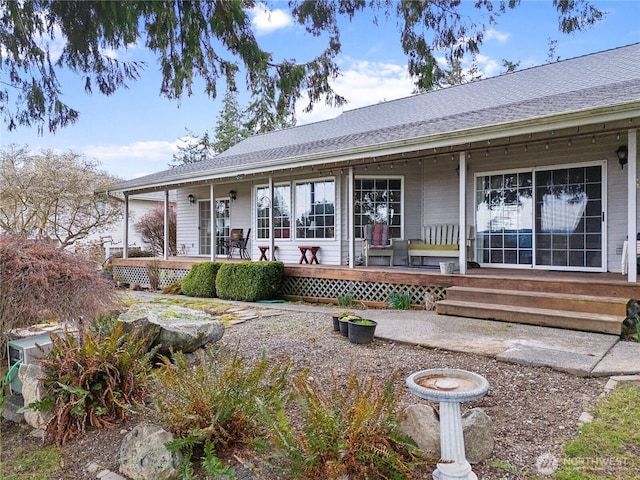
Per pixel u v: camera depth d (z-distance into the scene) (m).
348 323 4.61
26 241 3.27
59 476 2.29
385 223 8.84
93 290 3.32
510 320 5.20
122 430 2.70
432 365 3.71
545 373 3.41
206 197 12.31
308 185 9.30
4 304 2.95
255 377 2.57
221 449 2.38
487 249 7.90
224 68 4.53
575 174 6.92
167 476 2.14
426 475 2.09
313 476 1.94
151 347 3.66
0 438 2.76
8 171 12.17
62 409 2.62
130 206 17.16
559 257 7.07
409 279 6.73
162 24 3.80
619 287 4.96
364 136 8.31
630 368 3.38
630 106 4.43
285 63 4.71
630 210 4.99
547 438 2.38
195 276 9.06
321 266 8.19
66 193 12.98
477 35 4.72
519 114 5.62
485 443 2.21
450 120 7.28
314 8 4.57
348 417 2.07
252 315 6.40
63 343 2.94
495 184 7.79
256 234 10.35
